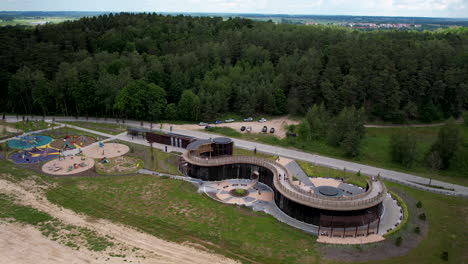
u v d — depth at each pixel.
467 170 97.12
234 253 59.12
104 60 166.25
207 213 72.25
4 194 78.19
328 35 195.88
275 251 59.94
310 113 123.50
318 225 69.31
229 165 91.12
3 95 150.00
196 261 56.88
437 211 75.62
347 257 58.91
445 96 144.38
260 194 83.69
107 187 83.25
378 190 75.88
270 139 120.81
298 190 73.81
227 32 197.00
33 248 59.44
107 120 142.38
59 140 117.12
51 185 83.88
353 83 135.62
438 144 99.75
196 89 150.88
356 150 106.12
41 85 142.00
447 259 58.88
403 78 139.88
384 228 68.44
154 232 64.62
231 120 142.38
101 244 60.81
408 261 58.41
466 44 182.75
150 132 117.56
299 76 150.12
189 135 124.12
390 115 136.38
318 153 109.50
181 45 184.62
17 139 115.88
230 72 157.88
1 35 164.00
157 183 86.19
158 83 147.88
